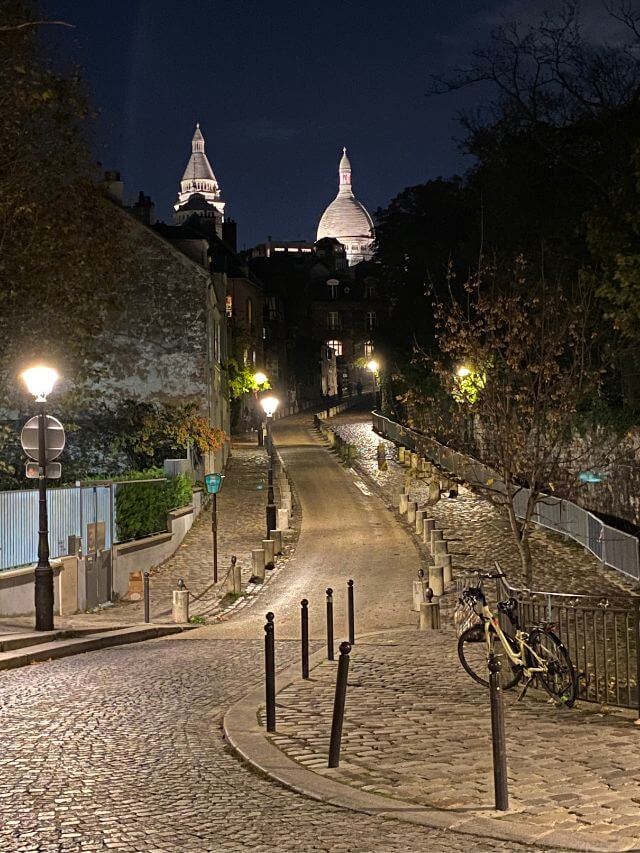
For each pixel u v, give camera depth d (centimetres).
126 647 1805
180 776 864
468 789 788
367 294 13412
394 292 6969
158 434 4322
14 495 2117
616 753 877
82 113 2552
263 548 2895
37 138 2533
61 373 2783
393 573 2738
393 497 4272
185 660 1559
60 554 2298
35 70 2425
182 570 2945
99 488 2556
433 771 843
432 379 5869
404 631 1883
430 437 5181
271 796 798
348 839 684
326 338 13375
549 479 2328
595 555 2784
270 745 952
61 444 1894
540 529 3316
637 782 784
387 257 6844
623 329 2473
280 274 11644
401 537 3359
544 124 3275
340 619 2145
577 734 956
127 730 1045
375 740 964
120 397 4466
